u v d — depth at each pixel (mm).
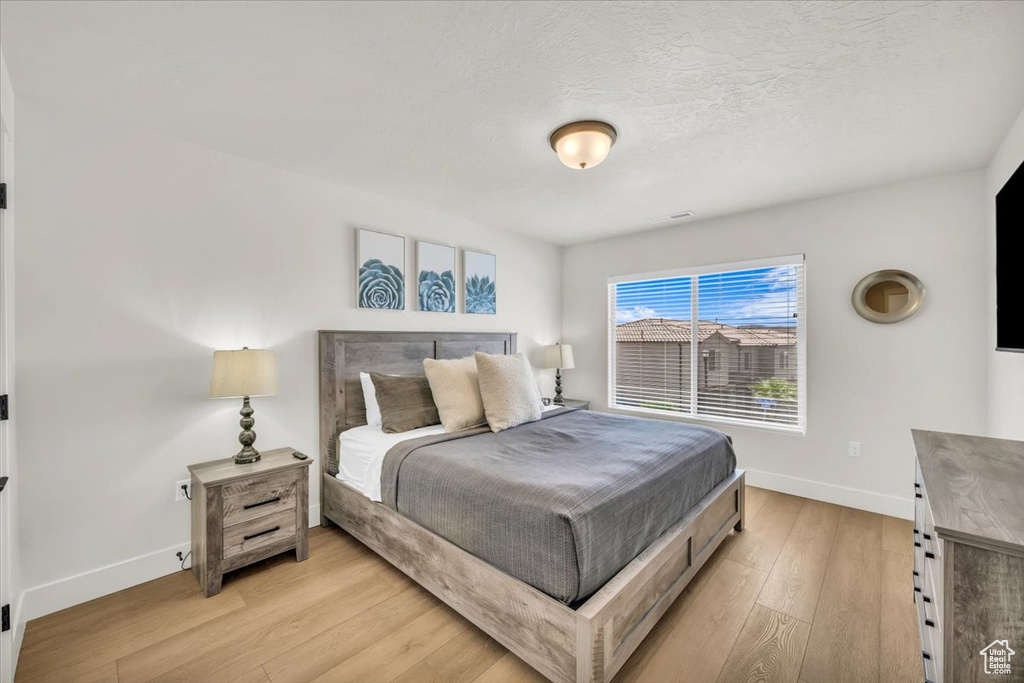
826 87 1760
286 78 1711
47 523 1874
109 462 2037
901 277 2820
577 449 2234
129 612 1888
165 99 1866
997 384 2385
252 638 1732
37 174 1859
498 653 1658
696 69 1641
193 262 2297
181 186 2256
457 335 3586
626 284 4402
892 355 2889
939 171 2648
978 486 1129
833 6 1313
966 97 1827
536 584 1504
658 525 1845
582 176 2736
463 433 2545
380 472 2291
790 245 3289
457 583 1794
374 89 1785
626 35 1447
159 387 2186
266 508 2209
